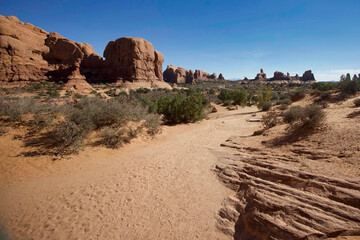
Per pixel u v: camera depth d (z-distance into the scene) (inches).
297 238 117.8
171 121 742.5
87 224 156.3
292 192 155.9
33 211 169.3
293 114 358.6
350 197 130.6
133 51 3095.5
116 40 3341.5
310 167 182.9
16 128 331.3
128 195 199.8
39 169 246.7
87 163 282.8
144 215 168.2
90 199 191.3
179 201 187.2
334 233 114.2
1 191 194.4
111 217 165.6
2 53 2261.3
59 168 257.3
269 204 146.9
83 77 2426.2
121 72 3208.7
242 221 150.3
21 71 2388.0
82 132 341.1
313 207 133.7
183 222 158.4
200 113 749.3
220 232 145.7
